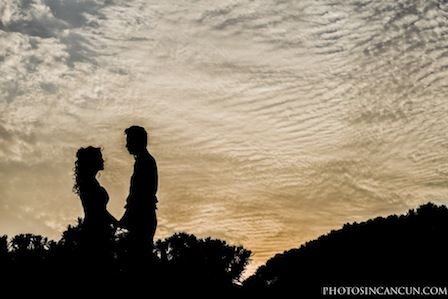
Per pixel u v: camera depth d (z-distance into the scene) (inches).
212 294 267.3
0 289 221.3
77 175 256.1
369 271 343.3
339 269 354.6
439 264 330.0
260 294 302.7
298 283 346.3
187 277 261.9
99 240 247.8
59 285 227.5
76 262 240.7
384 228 386.0
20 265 234.4
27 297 220.2
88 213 251.0
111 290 233.3
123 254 250.7
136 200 257.0
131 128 265.7
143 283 243.8
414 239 357.4
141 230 254.2
